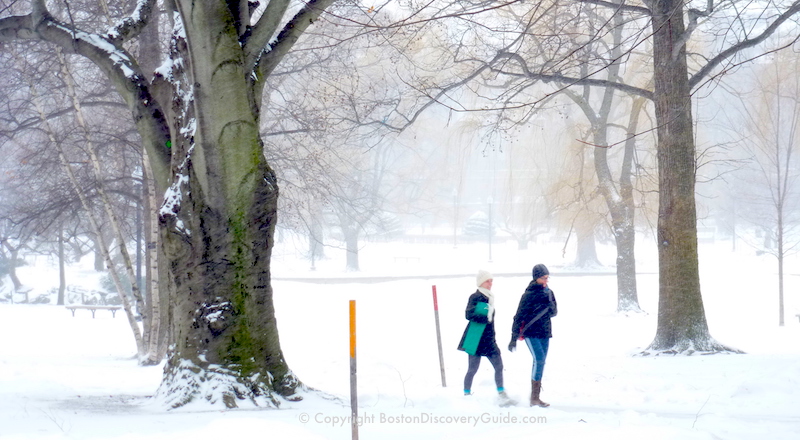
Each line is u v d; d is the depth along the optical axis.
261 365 33.50
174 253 33.31
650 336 80.75
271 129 76.44
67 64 66.75
